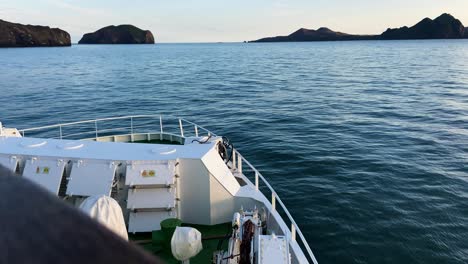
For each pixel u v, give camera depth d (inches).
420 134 1038.4
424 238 496.1
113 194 317.7
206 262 293.4
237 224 286.4
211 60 5128.0
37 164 312.2
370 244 485.4
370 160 808.3
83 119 1341.0
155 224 306.0
